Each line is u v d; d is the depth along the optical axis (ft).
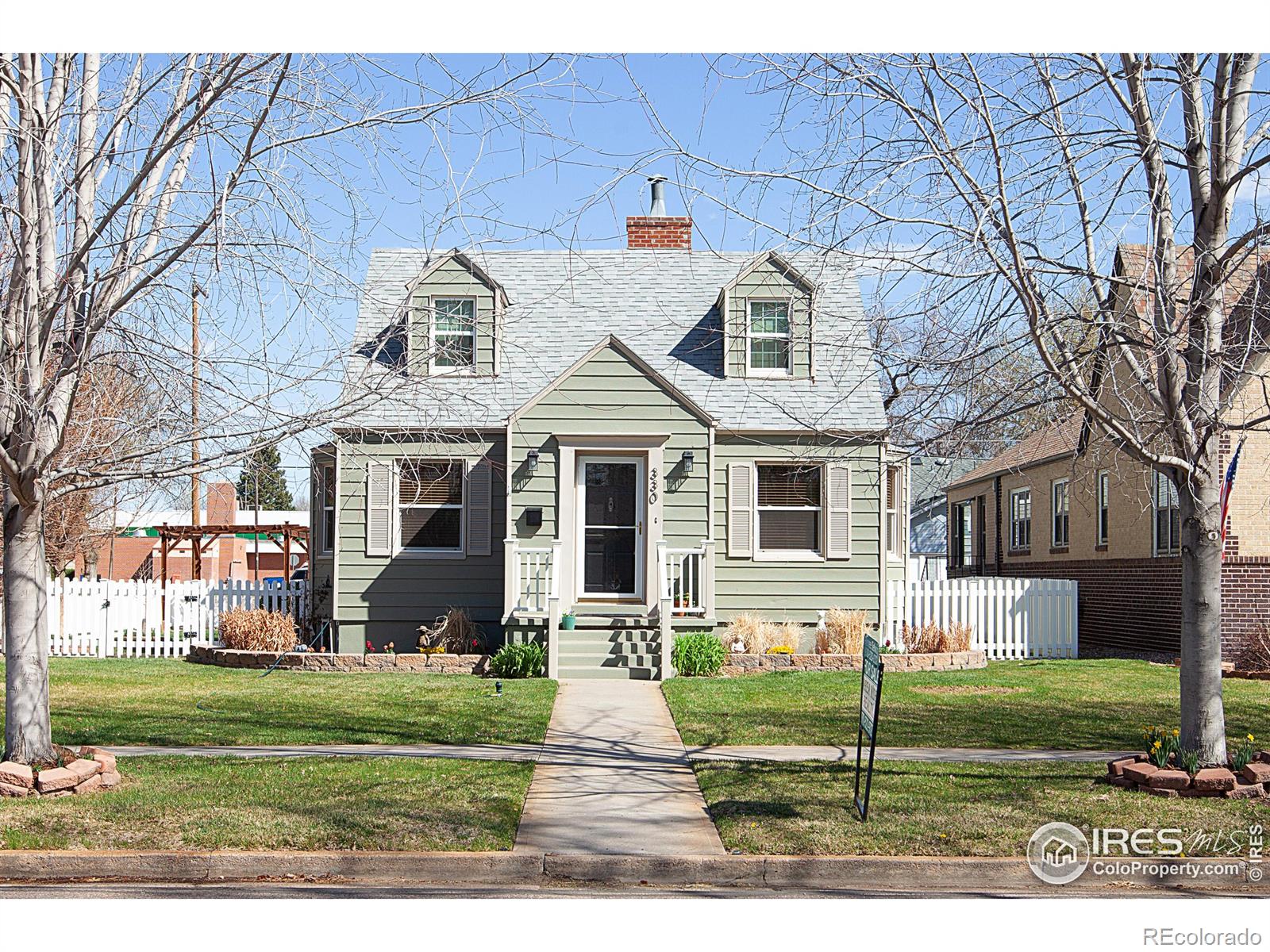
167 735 41.50
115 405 32.63
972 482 115.75
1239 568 65.16
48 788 31.22
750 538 67.77
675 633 62.23
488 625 67.77
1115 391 31.07
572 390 66.74
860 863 26.66
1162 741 33.45
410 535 68.80
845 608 67.97
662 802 31.99
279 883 26.27
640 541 66.95
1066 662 66.59
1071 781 33.76
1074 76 30.99
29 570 32.60
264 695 51.67
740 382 69.72
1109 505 81.05
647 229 78.59
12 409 30.89
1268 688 54.90
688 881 26.63
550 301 74.64
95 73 32.09
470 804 30.78
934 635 66.18
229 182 28.63
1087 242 30.81
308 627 72.38
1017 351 31.53
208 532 93.50
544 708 47.80
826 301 69.36
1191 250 34.63
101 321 29.55
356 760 36.81
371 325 69.82
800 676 58.90
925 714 46.37
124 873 26.45
